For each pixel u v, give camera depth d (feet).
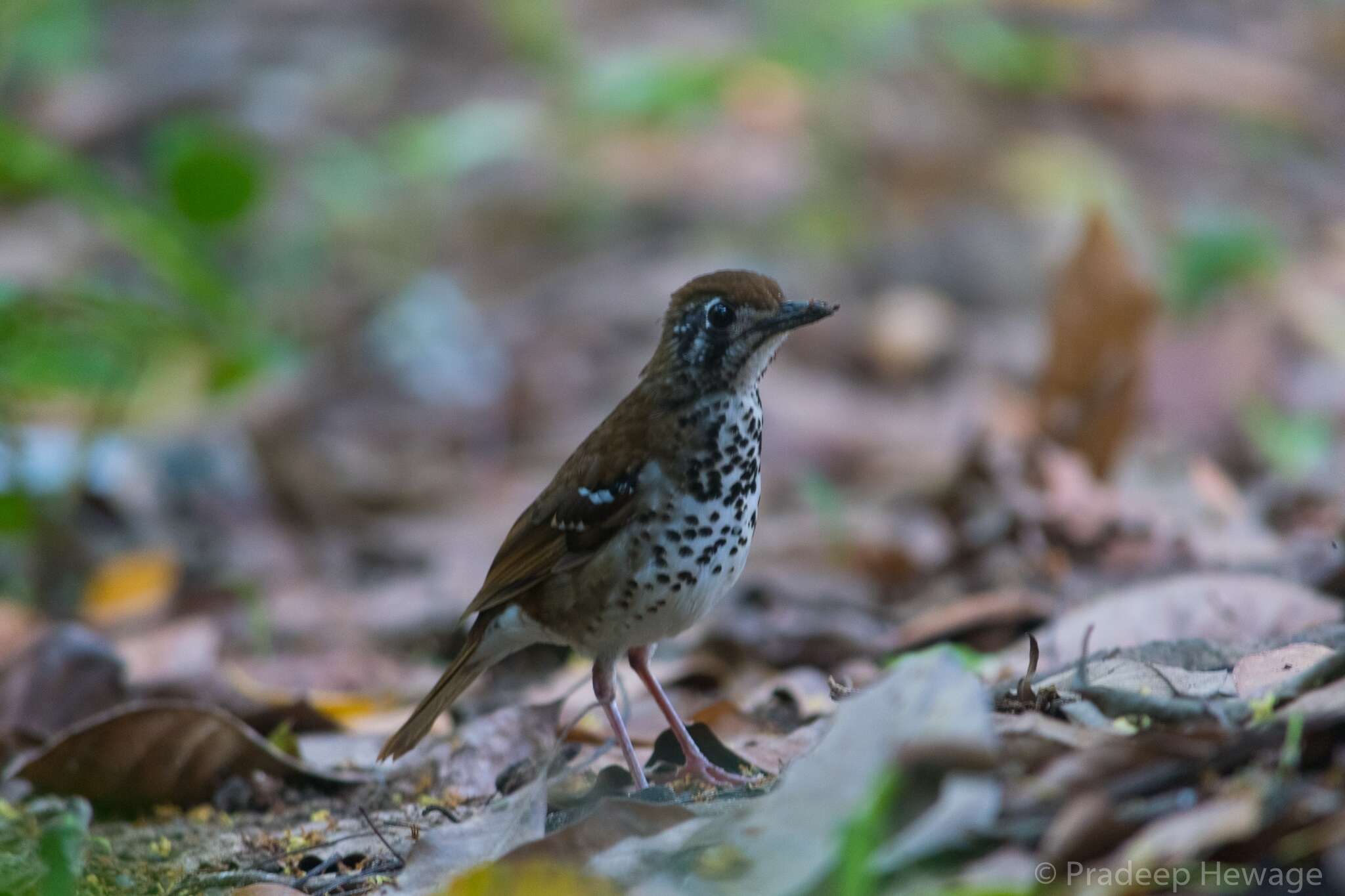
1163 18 91.40
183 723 28.22
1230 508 42.22
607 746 27.73
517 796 22.94
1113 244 44.16
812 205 75.61
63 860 23.27
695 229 75.25
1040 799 18.58
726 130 80.43
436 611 43.21
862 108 80.89
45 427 50.90
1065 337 44.47
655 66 76.02
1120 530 39.83
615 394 63.82
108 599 45.44
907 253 73.00
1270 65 84.89
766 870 18.13
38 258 68.64
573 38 86.33
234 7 93.40
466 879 19.01
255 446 54.70
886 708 18.69
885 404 61.46
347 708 34.09
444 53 87.71
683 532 26.43
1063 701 21.81
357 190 77.56
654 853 19.07
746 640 35.88
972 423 50.08
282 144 79.97
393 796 28.12
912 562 41.50
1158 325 56.49
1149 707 20.85
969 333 67.00
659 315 68.44
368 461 57.52
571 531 26.68
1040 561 39.65
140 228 48.42
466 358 66.28
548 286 72.59
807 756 20.63
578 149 79.82
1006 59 82.53
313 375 65.00
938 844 17.85
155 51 87.97
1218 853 17.56
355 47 87.76
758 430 27.07
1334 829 17.33
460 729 31.01
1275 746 18.69
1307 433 52.01
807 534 46.34
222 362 50.60
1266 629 29.76
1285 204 74.54
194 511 52.54
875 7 83.46
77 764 28.19
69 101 81.10
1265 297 63.46
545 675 38.22
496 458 60.03
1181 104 81.66
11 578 47.57
